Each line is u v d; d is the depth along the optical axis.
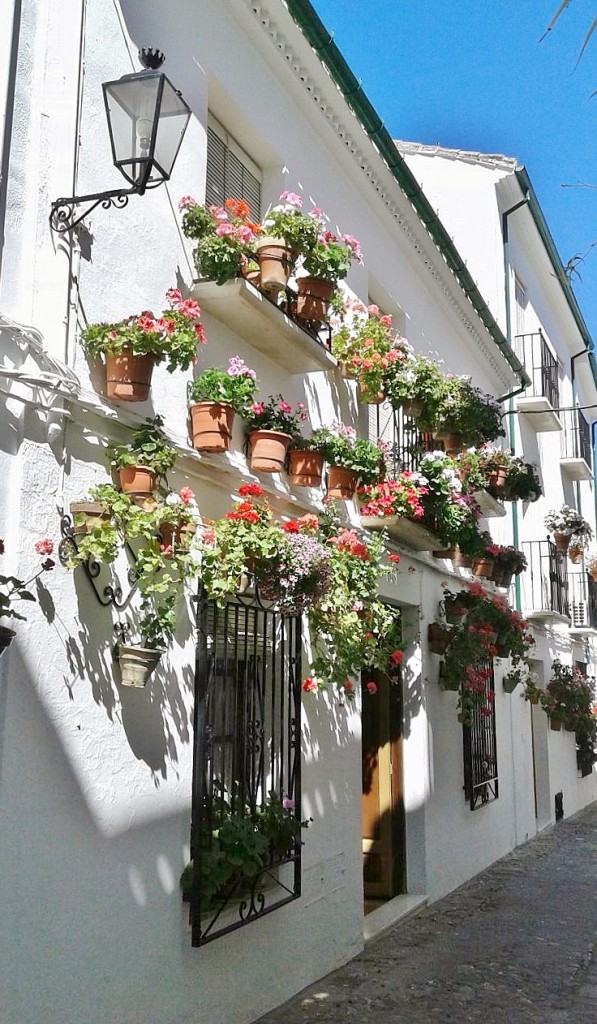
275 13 6.46
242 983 5.27
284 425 6.08
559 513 15.86
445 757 9.41
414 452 8.58
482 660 9.45
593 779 18.70
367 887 8.63
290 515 6.48
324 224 7.15
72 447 4.27
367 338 7.38
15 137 4.22
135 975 4.34
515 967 6.71
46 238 4.31
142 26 5.21
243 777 5.44
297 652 6.14
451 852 9.34
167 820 4.71
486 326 11.66
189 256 5.52
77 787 4.10
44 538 4.03
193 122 5.70
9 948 3.62
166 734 4.78
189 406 5.34
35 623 3.94
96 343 4.38
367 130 7.79
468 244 14.34
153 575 4.71
